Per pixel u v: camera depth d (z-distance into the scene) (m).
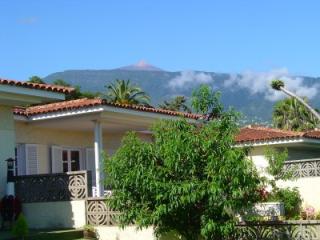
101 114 19.06
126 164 12.95
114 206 13.21
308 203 23.94
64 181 15.84
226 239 13.69
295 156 28.86
